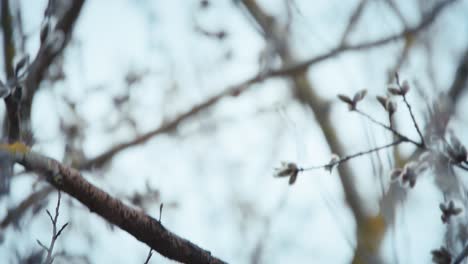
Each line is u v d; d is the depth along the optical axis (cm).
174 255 105
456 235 109
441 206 109
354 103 113
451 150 110
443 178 110
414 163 112
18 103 104
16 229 104
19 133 104
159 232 104
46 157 102
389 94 111
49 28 114
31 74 112
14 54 111
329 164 112
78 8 123
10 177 102
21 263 103
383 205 115
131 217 103
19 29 112
